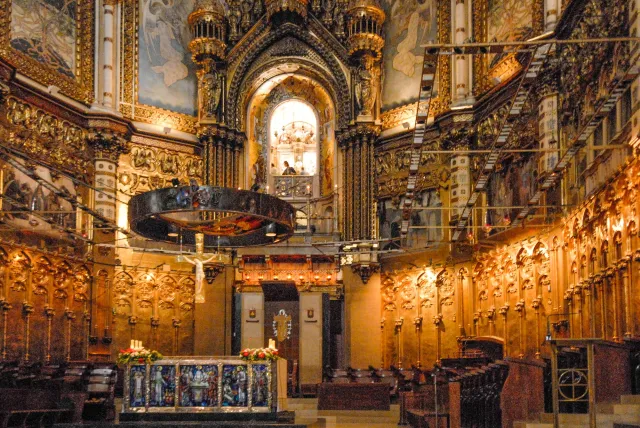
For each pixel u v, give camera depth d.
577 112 21.59
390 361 30.61
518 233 25.25
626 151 17.50
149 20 32.03
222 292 31.27
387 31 32.78
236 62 32.84
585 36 20.70
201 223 21.09
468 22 29.12
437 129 30.11
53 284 27.05
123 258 30.00
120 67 30.88
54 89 27.66
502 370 16.22
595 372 14.01
